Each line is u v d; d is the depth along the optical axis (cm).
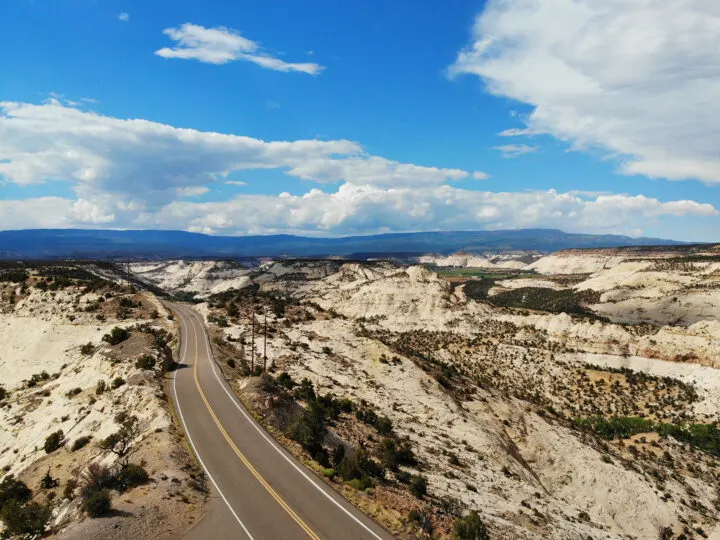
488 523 3325
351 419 5112
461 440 5525
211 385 5050
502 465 5159
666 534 5141
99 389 5106
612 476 5825
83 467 3562
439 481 4012
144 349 6156
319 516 2689
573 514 4584
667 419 8706
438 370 8344
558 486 5666
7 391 6762
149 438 3609
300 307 10925
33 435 4766
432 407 6266
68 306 9262
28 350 7925
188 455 3359
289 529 2523
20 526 2464
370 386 6638
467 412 6625
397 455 4300
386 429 5000
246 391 4784
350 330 9106
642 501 5494
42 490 3431
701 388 9238
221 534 2431
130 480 2827
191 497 2756
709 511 5719
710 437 7844
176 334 7644
